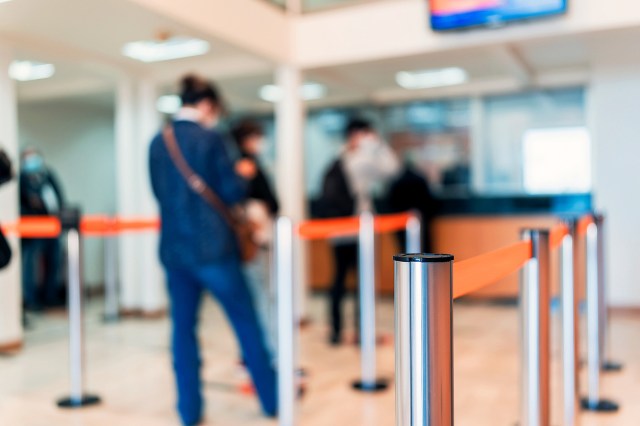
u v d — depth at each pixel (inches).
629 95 225.3
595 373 124.9
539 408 89.3
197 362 119.9
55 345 188.1
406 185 258.1
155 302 236.4
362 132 185.0
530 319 88.9
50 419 122.3
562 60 244.4
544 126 296.4
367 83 282.2
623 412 122.0
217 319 230.8
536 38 181.2
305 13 213.0
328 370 157.6
